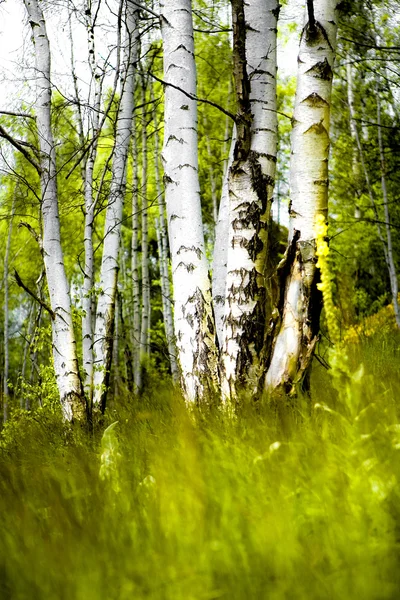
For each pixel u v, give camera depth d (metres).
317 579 1.65
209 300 4.54
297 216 4.12
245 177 4.34
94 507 2.37
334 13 4.22
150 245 19.72
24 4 6.66
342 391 2.55
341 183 13.52
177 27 4.77
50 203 6.14
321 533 1.92
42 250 6.12
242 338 4.18
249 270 4.26
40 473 3.24
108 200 7.35
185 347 4.48
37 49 6.36
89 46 6.66
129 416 5.12
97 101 6.52
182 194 4.63
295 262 4.08
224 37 12.06
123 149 7.45
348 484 2.13
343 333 2.64
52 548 2.00
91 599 1.72
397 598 1.58
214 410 3.84
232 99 13.12
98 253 16.05
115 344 13.98
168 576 1.77
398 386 3.71
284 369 4.00
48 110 6.28
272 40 4.52
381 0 8.48
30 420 6.61
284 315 4.10
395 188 13.15
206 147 14.11
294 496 2.18
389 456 2.33
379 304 14.80
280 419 3.22
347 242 13.60
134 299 13.52
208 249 15.39
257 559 1.78
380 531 1.90
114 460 3.12
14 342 22.03
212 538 1.95
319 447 2.55
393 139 12.32
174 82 4.73
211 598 1.66
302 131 4.17
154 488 2.47
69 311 6.03
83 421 5.60
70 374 5.89
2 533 2.30
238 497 2.21
